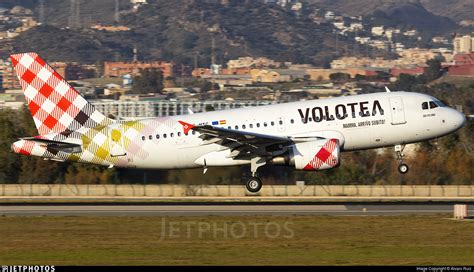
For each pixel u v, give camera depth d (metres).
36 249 101.44
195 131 152.88
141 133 153.88
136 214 135.75
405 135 151.62
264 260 93.69
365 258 94.69
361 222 122.44
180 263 91.88
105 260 93.94
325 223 121.56
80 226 120.50
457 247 101.44
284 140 147.00
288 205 147.38
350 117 150.38
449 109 153.50
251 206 145.75
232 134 145.12
